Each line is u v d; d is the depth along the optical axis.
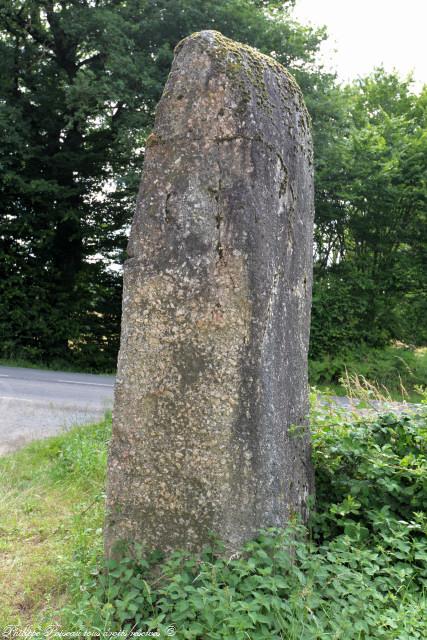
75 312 15.13
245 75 2.83
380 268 15.73
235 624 2.17
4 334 14.24
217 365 2.68
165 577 2.59
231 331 2.69
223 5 12.91
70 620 2.46
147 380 2.75
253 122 2.79
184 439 2.68
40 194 14.24
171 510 2.68
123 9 13.15
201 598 2.35
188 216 2.75
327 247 16.12
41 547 3.26
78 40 13.34
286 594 2.46
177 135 2.80
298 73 13.66
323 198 15.16
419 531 3.01
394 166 14.32
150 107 12.77
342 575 2.50
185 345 2.71
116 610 2.44
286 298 2.96
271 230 2.84
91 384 10.64
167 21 12.99
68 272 15.45
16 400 7.63
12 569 3.01
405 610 2.45
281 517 2.82
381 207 15.08
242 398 2.69
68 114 13.77
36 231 14.40
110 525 2.79
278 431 2.86
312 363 13.52
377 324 14.93
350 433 3.37
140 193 2.86
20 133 13.43
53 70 14.18
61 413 6.95
